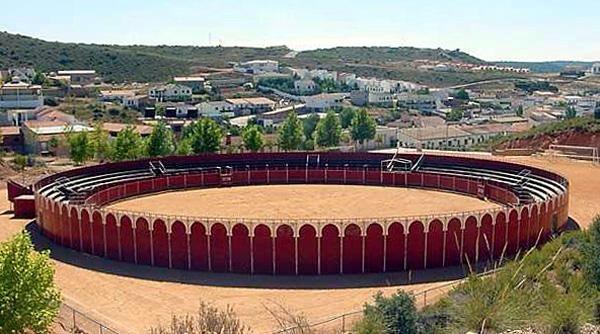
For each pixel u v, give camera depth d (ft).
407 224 165.68
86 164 351.46
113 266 172.04
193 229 168.14
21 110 515.50
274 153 315.99
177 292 150.82
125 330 125.18
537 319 80.38
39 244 192.24
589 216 221.66
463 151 420.36
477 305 80.84
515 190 243.40
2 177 311.27
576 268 119.03
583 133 392.27
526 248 180.96
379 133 494.59
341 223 163.73
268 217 217.15
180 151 351.05
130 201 250.16
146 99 654.94
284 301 143.54
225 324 97.55
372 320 87.66
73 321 126.93
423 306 117.29
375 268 165.48
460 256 170.40
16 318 102.22
